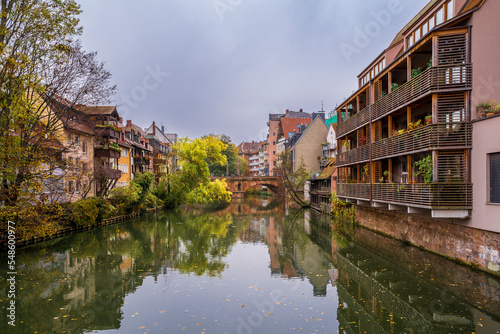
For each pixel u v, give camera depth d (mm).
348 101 23844
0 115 15312
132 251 18578
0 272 14242
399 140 14734
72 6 15820
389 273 12859
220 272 14062
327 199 34969
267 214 38594
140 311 9859
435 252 14000
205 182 45000
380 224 20344
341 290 11539
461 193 11555
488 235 10734
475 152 11414
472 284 10906
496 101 11266
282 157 54469
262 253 17906
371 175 18219
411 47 13812
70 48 16453
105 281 12945
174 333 8383
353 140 26516
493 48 11445
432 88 12234
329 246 19188
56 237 21375
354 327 8562
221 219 33750
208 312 9711
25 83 15414
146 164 48406
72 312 9914
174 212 41188
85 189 26688
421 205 12227
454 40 12312
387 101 16453
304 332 8336
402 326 8508
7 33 15156
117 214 30766
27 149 15961
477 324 8398
